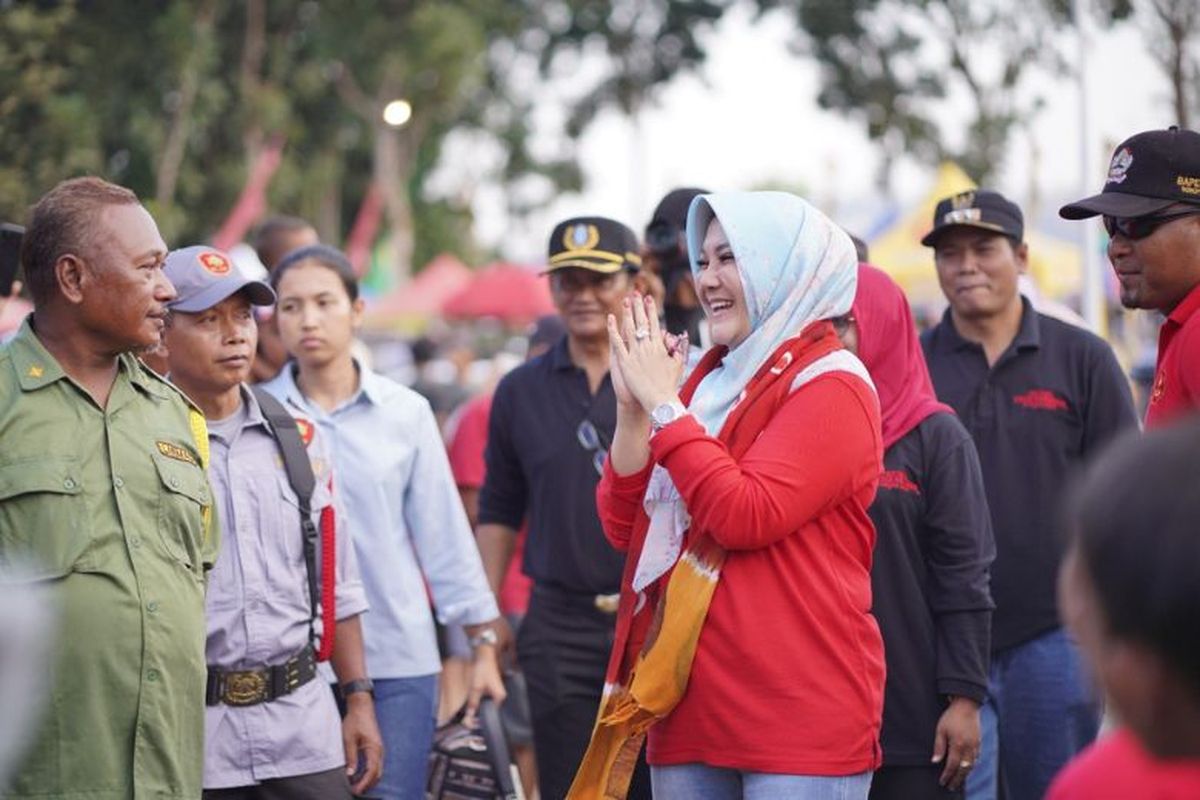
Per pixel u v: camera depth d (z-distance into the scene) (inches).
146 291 273.6
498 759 393.1
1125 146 297.3
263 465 331.3
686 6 2578.7
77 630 259.0
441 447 407.8
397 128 2527.1
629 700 271.1
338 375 405.7
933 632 333.1
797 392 269.9
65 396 269.7
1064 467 399.2
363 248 2527.1
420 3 2311.8
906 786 331.3
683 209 417.1
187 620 273.3
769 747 262.2
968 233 408.2
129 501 268.8
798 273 274.7
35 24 884.6
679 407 270.1
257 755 319.0
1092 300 756.6
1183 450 128.0
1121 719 132.6
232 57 2097.7
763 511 259.3
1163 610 125.8
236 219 1937.7
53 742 256.8
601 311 410.3
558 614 404.8
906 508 331.3
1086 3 818.8
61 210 271.1
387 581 392.5
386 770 387.5
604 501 293.1
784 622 265.1
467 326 2046.0
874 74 2103.8
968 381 408.8
